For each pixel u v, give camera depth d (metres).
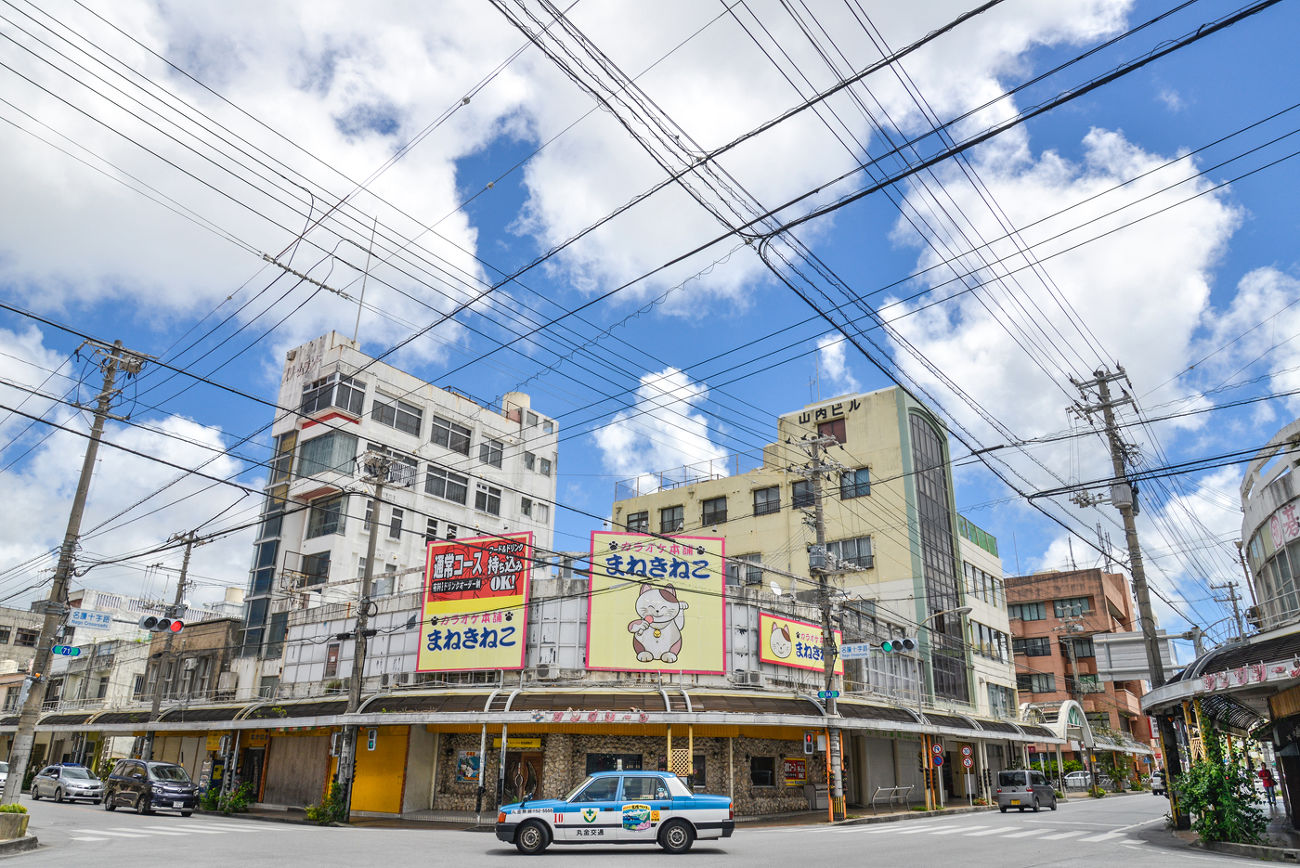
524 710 26.16
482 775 25.45
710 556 30.59
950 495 50.09
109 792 28.95
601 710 26.09
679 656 29.14
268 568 41.41
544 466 54.31
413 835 21.22
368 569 28.25
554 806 16.48
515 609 29.73
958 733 34.88
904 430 45.69
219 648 40.34
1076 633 61.06
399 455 43.56
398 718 26.47
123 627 48.62
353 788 29.42
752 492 50.44
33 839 16.44
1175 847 18.11
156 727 34.56
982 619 50.53
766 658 30.28
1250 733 31.94
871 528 44.97
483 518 48.41
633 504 55.31
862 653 27.30
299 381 44.59
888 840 19.56
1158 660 24.19
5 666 55.75
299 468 42.47
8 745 52.16
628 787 16.91
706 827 16.62
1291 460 21.34
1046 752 53.00
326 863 13.73
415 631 31.25
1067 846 18.00
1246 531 25.61
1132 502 25.66
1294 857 15.62
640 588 29.70
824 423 48.62
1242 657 19.09
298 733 32.62
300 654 35.00
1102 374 26.53
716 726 28.12
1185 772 22.70
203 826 22.47
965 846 17.88
